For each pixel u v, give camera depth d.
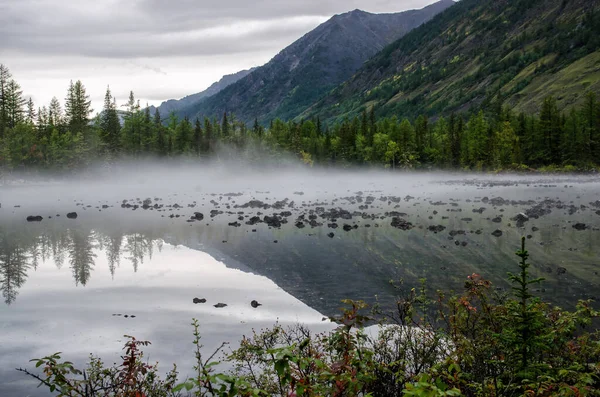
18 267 19.66
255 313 12.85
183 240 26.02
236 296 14.70
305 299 14.11
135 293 15.29
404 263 18.45
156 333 11.35
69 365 4.25
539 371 4.78
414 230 27.17
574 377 4.57
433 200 48.38
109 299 14.60
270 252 21.92
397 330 7.03
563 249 20.44
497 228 27.39
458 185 77.75
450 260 18.73
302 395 3.68
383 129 134.88
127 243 25.44
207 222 33.81
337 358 4.88
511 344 5.12
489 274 16.11
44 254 22.59
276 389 5.33
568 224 28.42
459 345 5.72
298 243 24.03
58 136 96.94
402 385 5.33
